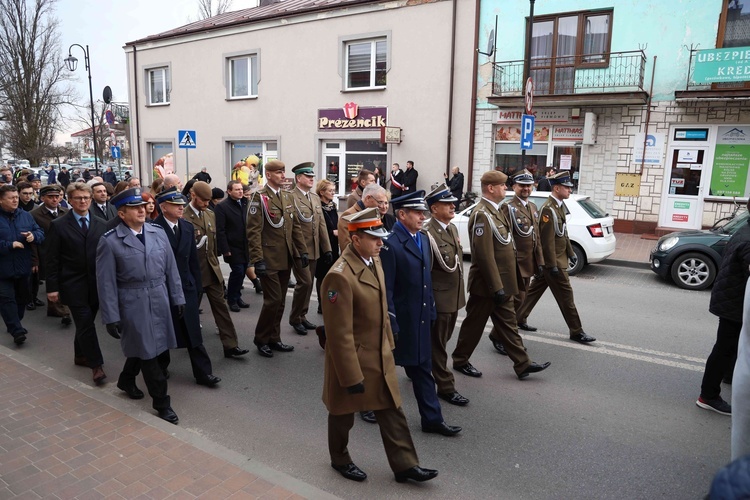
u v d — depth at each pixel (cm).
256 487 331
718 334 456
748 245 423
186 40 2230
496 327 535
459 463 388
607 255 1040
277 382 534
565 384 525
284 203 609
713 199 1345
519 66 1538
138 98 2441
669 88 1364
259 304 833
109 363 585
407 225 405
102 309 430
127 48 2422
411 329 405
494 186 514
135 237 442
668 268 948
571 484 362
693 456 398
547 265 614
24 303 672
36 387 473
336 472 374
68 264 518
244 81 2128
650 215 1422
